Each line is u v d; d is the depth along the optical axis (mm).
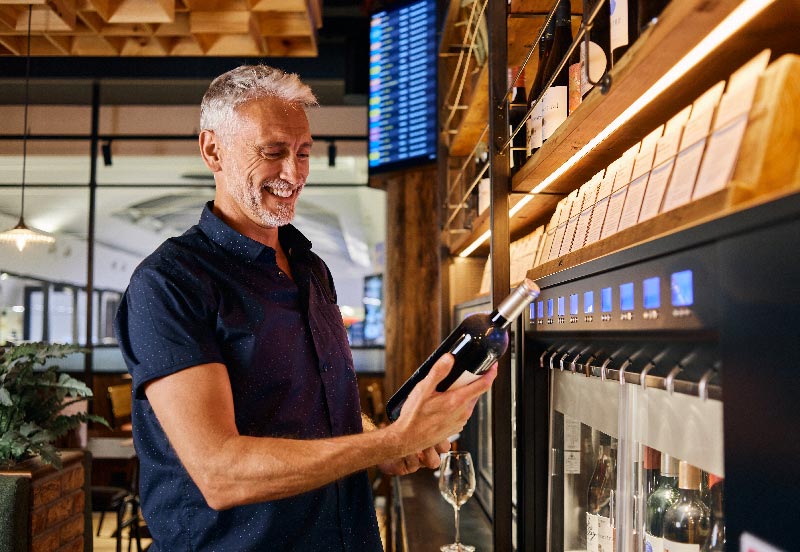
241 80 1218
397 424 1018
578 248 1228
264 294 1221
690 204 713
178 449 1029
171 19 4070
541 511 1422
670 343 756
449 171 3352
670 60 825
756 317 553
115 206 7871
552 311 1229
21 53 4758
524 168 1504
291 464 974
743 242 574
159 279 1130
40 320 7703
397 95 4266
